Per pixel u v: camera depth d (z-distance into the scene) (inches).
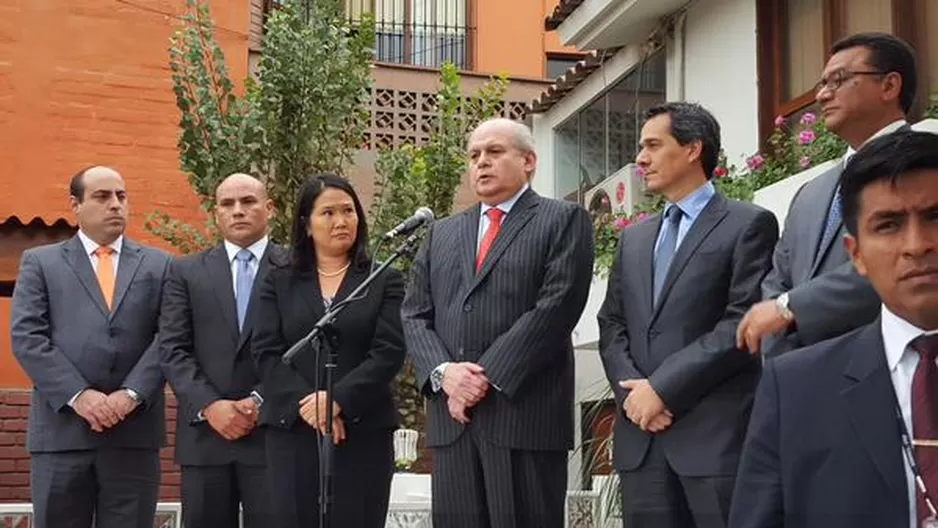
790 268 144.4
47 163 336.2
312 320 178.1
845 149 229.5
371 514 174.2
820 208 142.6
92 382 194.9
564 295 159.5
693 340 151.8
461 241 169.3
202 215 348.5
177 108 341.1
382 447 176.7
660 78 356.5
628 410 150.7
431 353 161.8
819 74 280.4
